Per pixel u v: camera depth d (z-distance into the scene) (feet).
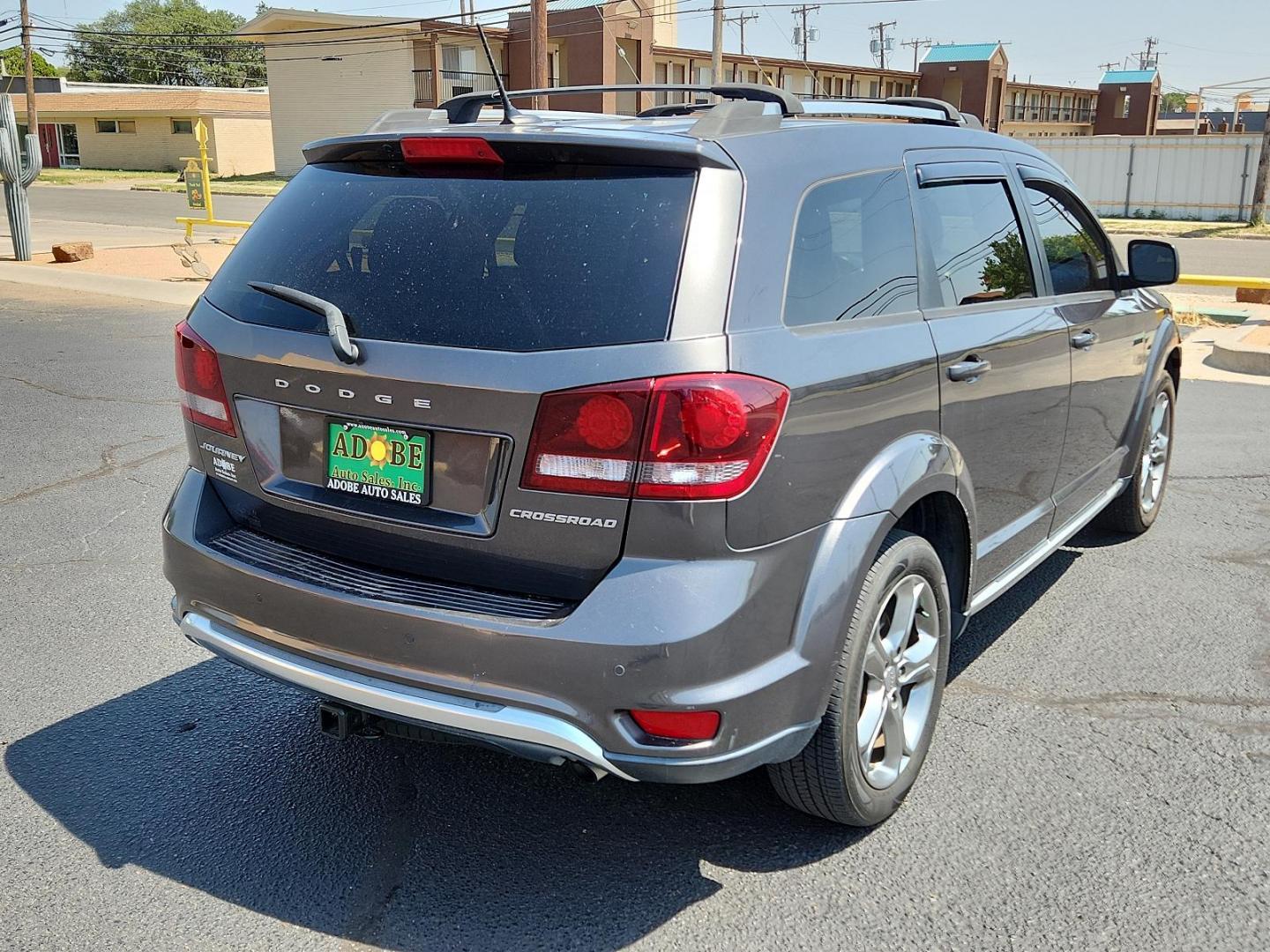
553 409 7.77
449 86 143.02
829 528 8.68
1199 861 9.46
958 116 12.75
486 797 10.57
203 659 13.57
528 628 7.86
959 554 10.99
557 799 10.53
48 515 18.88
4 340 36.76
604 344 7.77
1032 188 13.11
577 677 7.79
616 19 133.69
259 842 9.82
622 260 8.02
